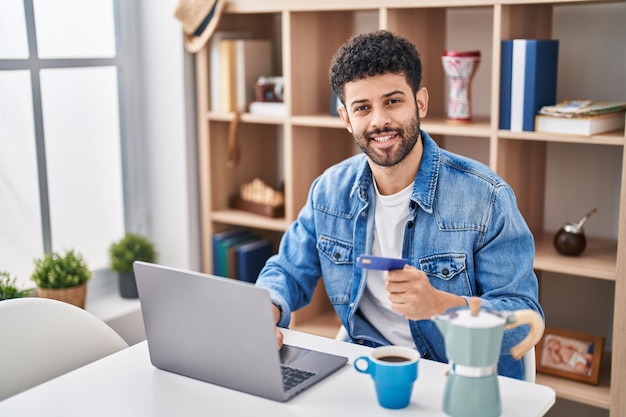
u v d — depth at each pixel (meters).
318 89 2.97
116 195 3.19
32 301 1.82
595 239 2.70
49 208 2.96
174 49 3.06
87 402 1.50
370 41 1.77
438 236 1.88
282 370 1.60
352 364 1.65
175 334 1.60
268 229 3.35
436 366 1.63
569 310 2.78
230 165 3.10
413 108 1.79
